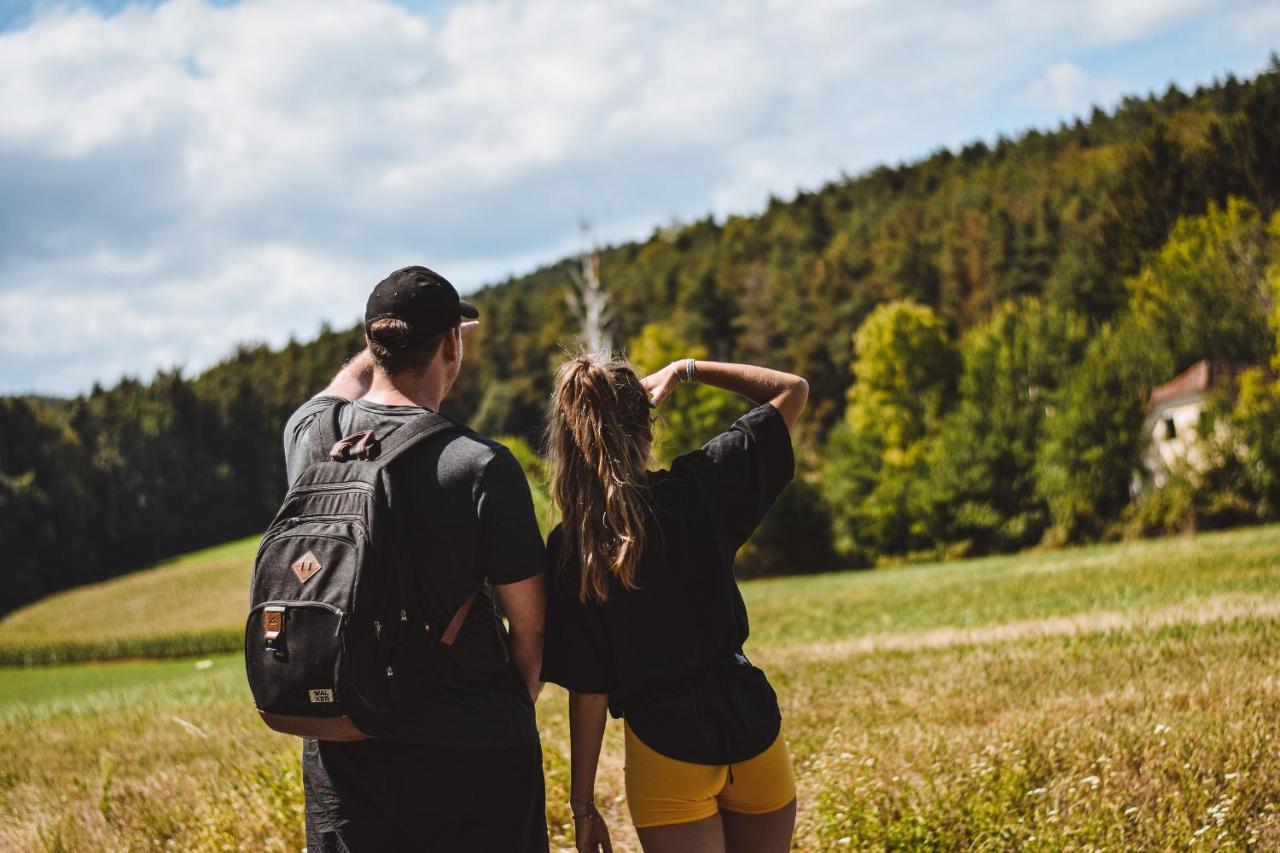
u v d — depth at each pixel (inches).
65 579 3740.2
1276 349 1707.7
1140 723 215.6
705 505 104.9
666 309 3966.5
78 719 564.1
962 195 3676.2
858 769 203.9
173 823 218.7
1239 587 595.2
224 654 1706.4
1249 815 157.2
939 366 2347.4
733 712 102.6
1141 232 2406.5
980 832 160.2
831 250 3703.3
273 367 4867.1
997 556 1916.8
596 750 106.7
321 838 96.7
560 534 105.0
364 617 88.7
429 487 95.0
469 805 94.3
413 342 101.7
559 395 105.4
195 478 4269.2
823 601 1099.3
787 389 113.0
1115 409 1825.8
